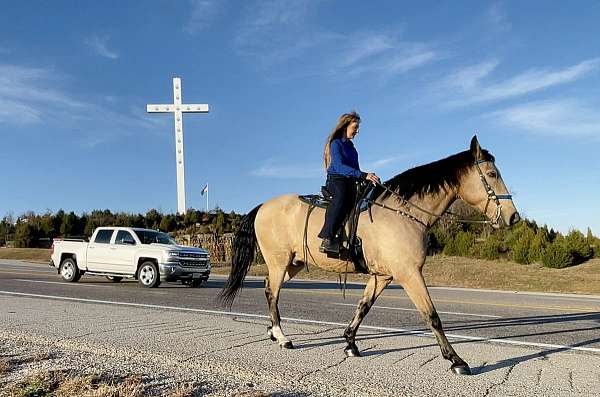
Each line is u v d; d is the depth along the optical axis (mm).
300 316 10742
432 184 6785
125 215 47281
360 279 23609
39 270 26203
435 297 15898
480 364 6680
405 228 6637
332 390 5512
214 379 5789
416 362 6734
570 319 10992
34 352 6852
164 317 10000
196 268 17734
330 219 6930
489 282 22297
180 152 45031
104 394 5008
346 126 7188
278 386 5617
